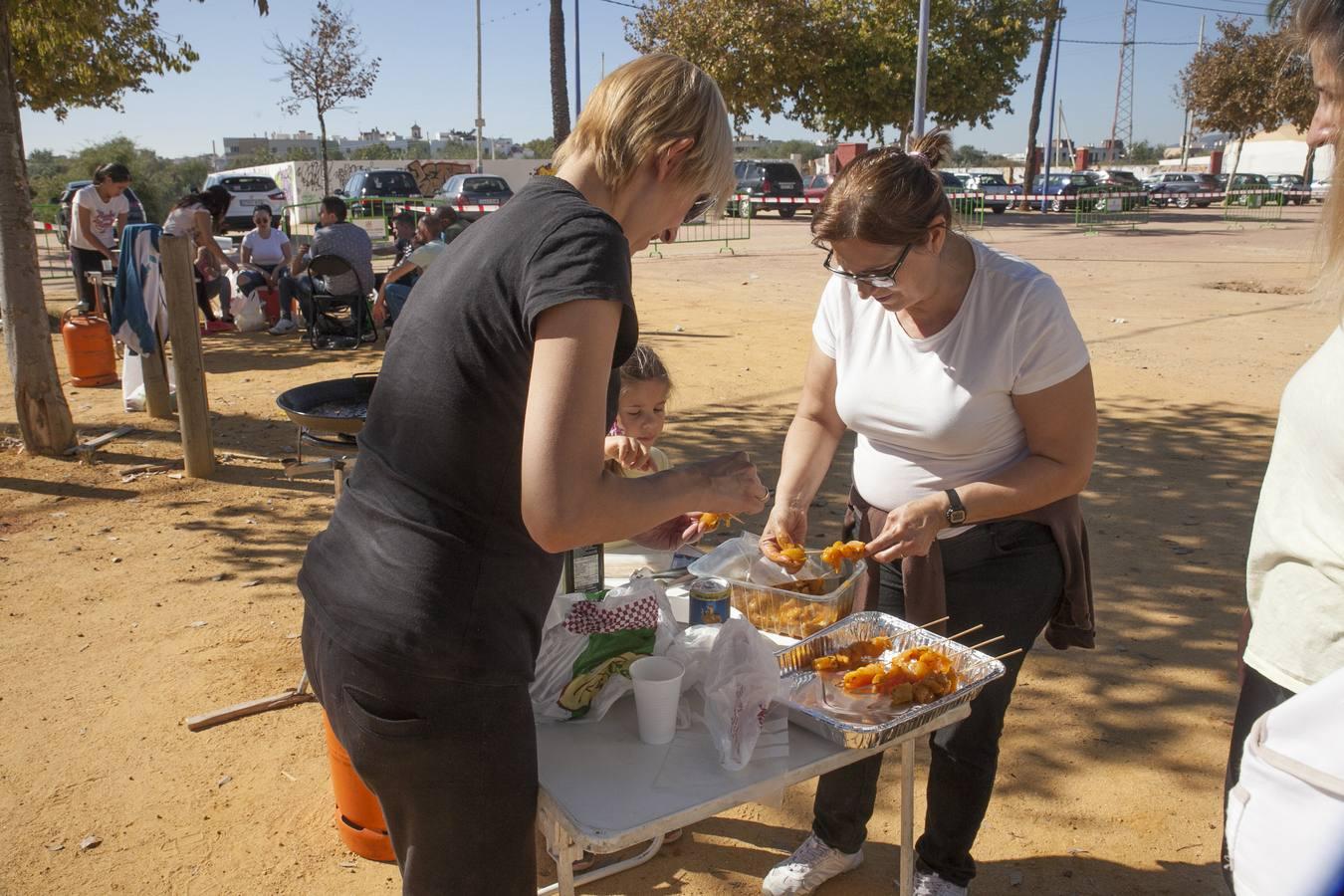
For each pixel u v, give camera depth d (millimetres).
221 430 7223
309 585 1637
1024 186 35656
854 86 28719
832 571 2441
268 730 3492
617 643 2061
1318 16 1444
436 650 1497
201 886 2744
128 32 14773
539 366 1395
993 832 2977
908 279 2043
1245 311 12250
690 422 7418
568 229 1428
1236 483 6027
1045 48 34031
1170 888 2725
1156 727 3512
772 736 1946
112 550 5051
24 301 6336
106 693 3703
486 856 1644
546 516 1388
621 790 1782
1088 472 2207
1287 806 1384
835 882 2752
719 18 28344
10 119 6152
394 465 1543
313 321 10445
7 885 2734
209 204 11352
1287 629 1647
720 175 1638
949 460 2266
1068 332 2098
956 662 2107
